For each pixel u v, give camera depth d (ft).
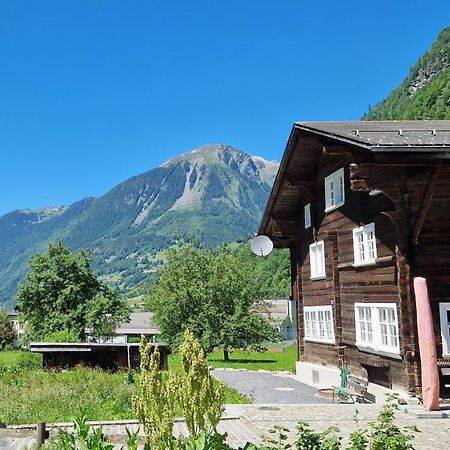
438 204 50.19
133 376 70.69
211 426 23.07
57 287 176.14
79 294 176.55
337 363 67.97
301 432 21.93
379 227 55.16
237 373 94.94
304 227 81.56
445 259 49.80
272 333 141.90
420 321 45.01
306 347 81.20
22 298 175.63
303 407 48.11
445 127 62.34
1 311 275.80
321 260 74.38
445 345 48.83
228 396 58.54
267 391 69.56
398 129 58.44
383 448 20.49
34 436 32.22
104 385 60.13
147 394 20.39
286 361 127.24
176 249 142.51
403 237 49.80
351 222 62.85
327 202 69.92
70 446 21.62
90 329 181.57
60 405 50.14
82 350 93.35
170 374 21.40
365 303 58.65
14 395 55.67
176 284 138.00
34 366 99.60
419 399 47.47
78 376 70.59
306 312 81.00
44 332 169.99
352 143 48.34
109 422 41.32
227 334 132.87
